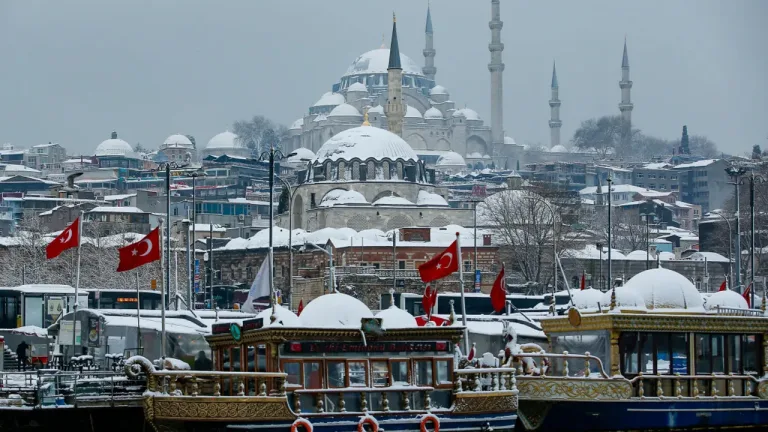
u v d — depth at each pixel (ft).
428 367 191.93
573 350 217.56
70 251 599.16
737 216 481.46
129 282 582.76
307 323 187.01
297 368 183.93
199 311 278.67
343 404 184.75
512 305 344.28
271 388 182.19
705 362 215.92
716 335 216.95
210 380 189.16
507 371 198.18
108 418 203.92
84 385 208.33
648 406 209.36
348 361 186.70
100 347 257.34
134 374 178.50
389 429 187.11
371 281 616.39
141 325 254.47
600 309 211.61
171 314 266.57
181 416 177.68
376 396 187.32
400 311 193.98
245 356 190.80
